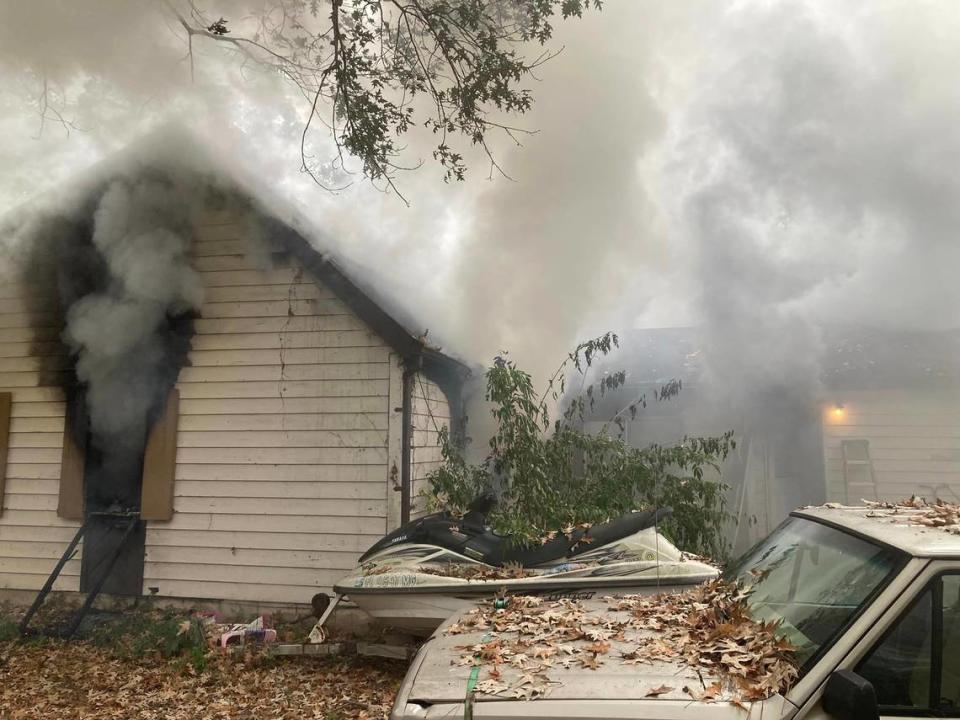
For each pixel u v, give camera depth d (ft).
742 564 12.02
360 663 20.21
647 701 7.98
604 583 17.11
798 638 8.88
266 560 25.17
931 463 31.40
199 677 19.39
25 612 25.84
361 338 25.64
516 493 23.73
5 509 27.14
